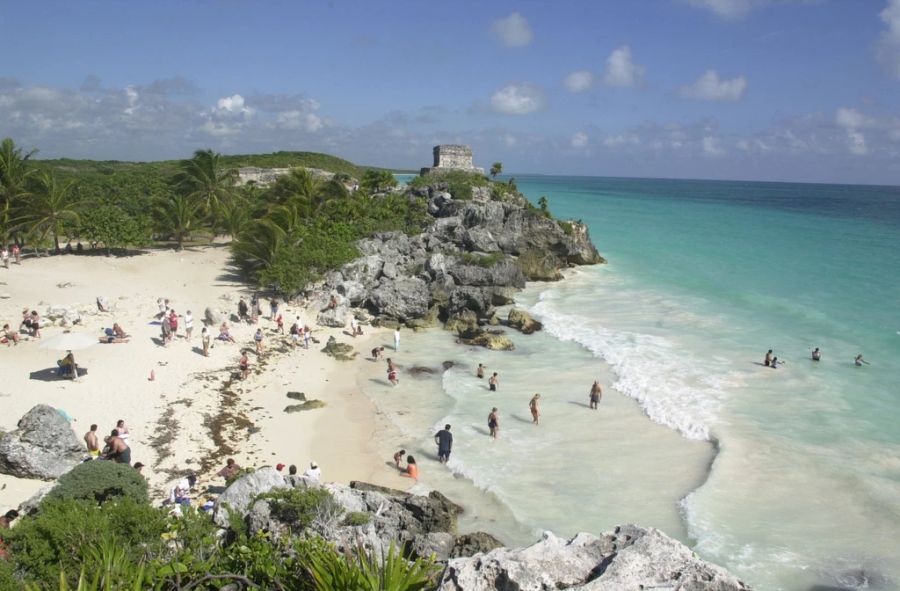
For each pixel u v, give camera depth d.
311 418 30.27
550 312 49.28
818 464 24.45
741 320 45.62
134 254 62.19
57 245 59.50
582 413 30.34
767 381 33.34
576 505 22.44
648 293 55.59
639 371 35.19
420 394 33.56
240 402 31.53
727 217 131.00
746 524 20.73
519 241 64.88
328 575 7.75
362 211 66.88
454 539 17.72
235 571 9.66
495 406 31.55
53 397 28.72
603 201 184.88
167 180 89.69
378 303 48.03
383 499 18.50
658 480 24.03
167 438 26.73
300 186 68.75
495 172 84.75
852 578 17.91
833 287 56.34
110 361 33.88
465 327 45.25
